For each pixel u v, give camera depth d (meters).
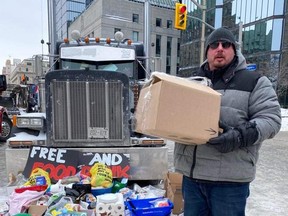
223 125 1.62
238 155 1.71
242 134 1.54
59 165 3.54
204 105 1.59
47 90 3.51
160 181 3.95
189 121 1.57
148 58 5.10
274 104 1.66
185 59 37.91
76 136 3.61
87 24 45.44
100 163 3.42
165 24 44.88
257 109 1.68
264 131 1.59
